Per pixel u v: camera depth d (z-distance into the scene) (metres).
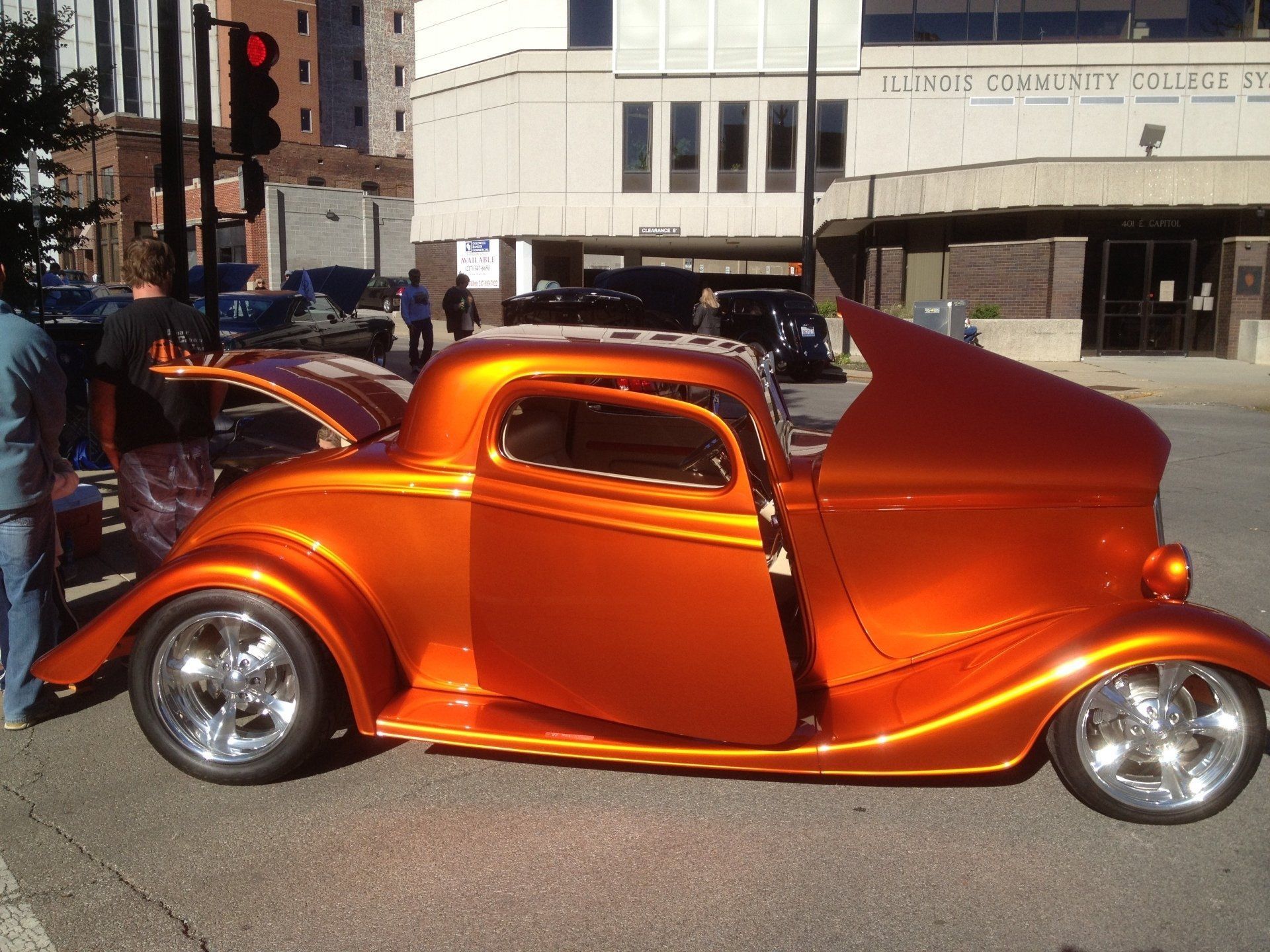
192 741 3.75
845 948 2.82
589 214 32.41
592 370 3.56
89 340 8.67
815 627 3.73
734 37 30.38
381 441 3.98
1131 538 3.62
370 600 3.73
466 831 3.41
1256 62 26.84
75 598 5.50
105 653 3.74
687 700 3.56
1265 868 3.24
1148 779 3.55
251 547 3.67
